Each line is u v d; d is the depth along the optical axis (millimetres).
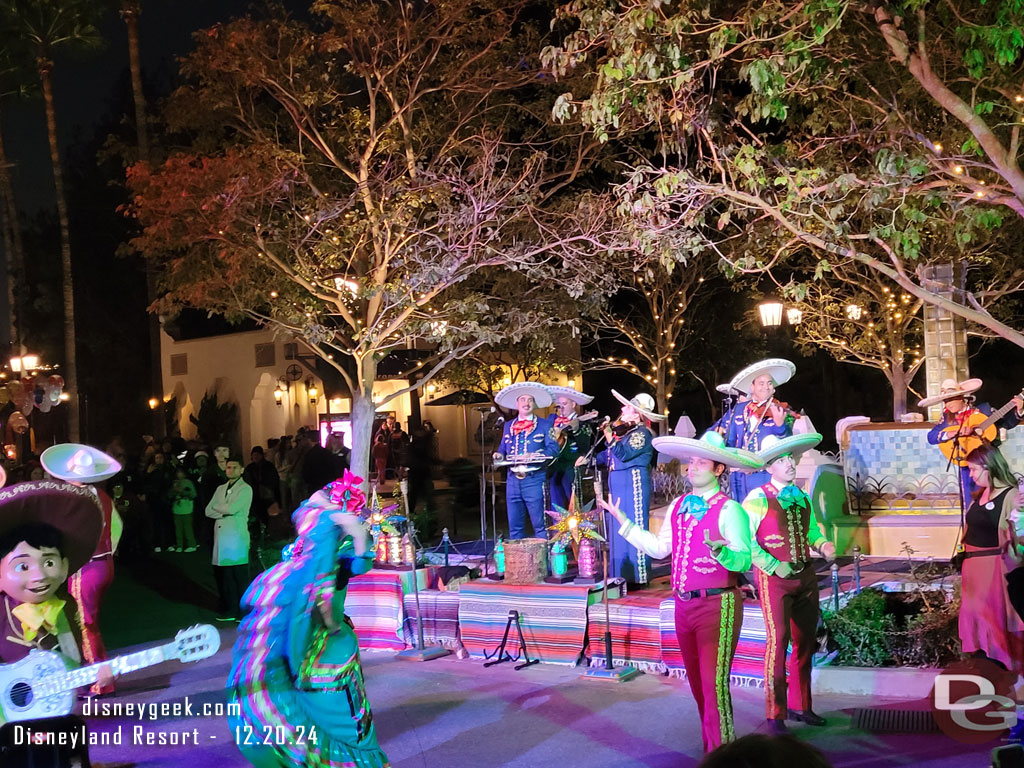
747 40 10234
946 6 10594
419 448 18344
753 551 6363
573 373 27109
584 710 7402
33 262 42031
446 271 15547
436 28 16547
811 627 6691
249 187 15773
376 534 10148
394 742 6887
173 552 17875
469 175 16078
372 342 16688
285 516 21219
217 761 6562
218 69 16859
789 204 10586
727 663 5832
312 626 4773
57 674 4398
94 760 6633
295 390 33094
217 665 9281
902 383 24000
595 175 20516
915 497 11141
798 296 11664
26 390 14812
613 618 8602
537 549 9305
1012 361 32969
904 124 10836
